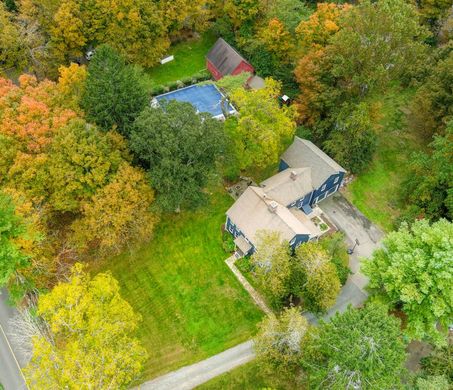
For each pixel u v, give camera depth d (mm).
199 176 45531
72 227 42594
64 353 33094
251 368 40906
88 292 36812
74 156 40562
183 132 41594
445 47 58625
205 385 39969
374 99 57844
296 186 50562
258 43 64812
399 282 36969
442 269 35719
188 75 69000
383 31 50656
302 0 78062
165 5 64000
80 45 59688
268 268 41781
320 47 57188
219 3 71375
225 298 45406
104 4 57219
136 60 63719
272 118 50375
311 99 56125
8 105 42906
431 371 37188
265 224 46000
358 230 52469
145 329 43062
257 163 50875
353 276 48188
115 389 31750
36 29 57719
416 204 51969
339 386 30812
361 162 55688
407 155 59406
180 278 46562
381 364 29406
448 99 52781
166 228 50094
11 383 39250
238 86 55312
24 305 42250
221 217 51719
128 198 42406
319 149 56062
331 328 33156
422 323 37250
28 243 38438
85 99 46062
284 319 37062
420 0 72688
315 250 41750
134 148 42875
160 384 39938
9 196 35750
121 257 47562
